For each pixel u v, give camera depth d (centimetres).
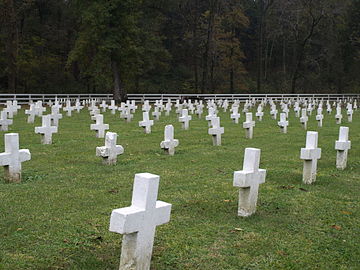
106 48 4034
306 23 6053
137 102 4591
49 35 5622
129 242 470
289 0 5759
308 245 608
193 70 6788
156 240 613
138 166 1113
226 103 3475
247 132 1719
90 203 779
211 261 553
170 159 1223
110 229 458
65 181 939
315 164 961
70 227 654
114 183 926
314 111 3500
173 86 6181
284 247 599
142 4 4947
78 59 4353
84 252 569
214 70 6656
